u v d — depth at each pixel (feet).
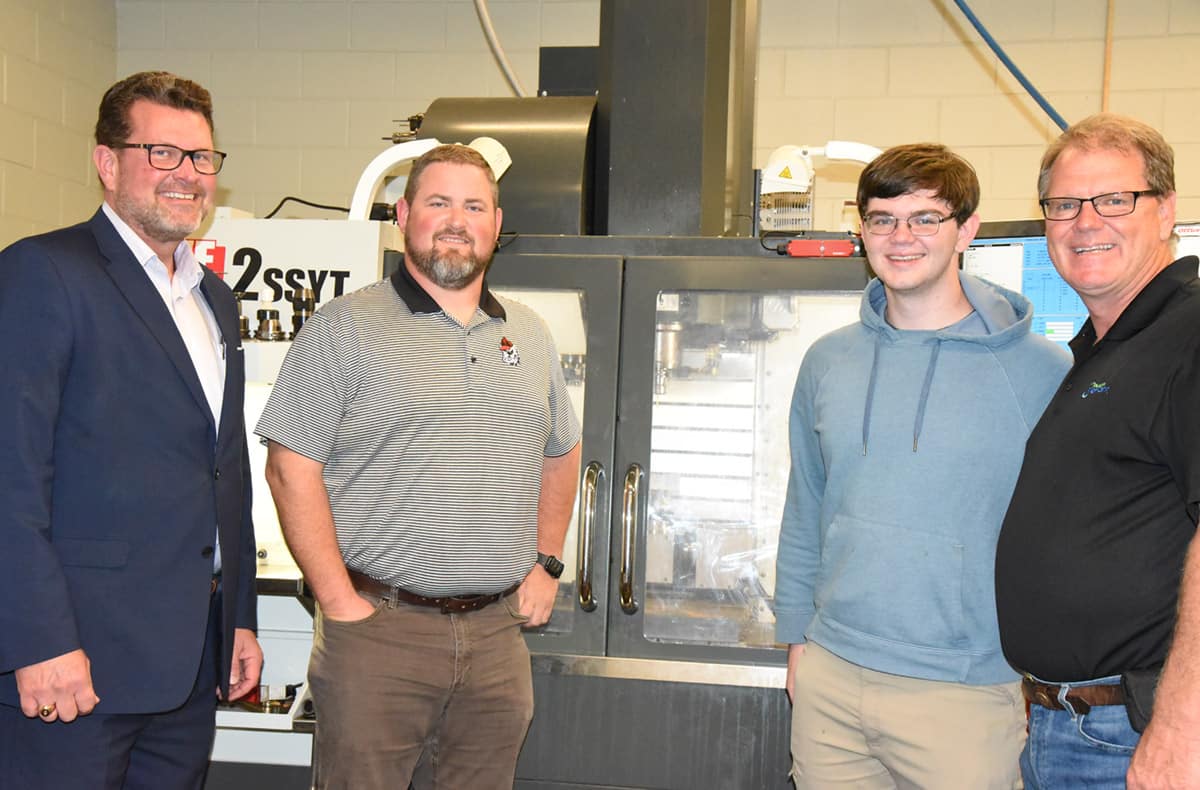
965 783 5.10
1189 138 11.80
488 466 5.94
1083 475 4.60
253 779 7.27
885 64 12.42
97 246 5.32
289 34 13.38
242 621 6.10
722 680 6.78
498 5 13.09
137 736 5.38
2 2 11.56
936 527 5.17
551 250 7.26
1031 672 4.82
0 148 11.57
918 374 5.37
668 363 7.32
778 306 7.27
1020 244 6.89
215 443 5.54
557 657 6.90
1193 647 3.87
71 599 4.99
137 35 13.57
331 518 5.81
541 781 6.93
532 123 7.86
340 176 13.34
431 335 5.96
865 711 5.30
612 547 6.96
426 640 5.87
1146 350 4.51
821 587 5.56
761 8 12.60
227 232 7.59
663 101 7.46
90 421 5.06
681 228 7.45
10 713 5.08
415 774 6.44
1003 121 12.22
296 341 5.91
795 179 7.65
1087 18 12.01
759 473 7.35
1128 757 4.47
